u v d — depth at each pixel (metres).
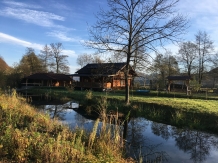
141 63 17.42
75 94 28.27
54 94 29.88
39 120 9.72
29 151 5.51
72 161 5.33
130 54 17.41
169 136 11.28
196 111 14.33
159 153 8.62
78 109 19.31
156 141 10.34
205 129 12.45
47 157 5.20
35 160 5.23
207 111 14.01
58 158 5.21
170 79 30.02
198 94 28.50
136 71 18.33
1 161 4.91
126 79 18.19
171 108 15.77
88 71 40.00
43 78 46.72
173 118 14.27
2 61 61.81
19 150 5.35
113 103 19.36
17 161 5.04
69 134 7.46
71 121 13.74
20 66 58.09
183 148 9.37
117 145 7.30
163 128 12.98
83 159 5.56
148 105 17.66
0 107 10.59
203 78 43.00
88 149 6.40
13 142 5.73
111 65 18.56
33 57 62.28
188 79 29.22
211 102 18.89
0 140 5.72
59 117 15.23
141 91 27.95
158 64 17.66
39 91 35.69
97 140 7.09
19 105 13.08
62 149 5.69
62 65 67.50
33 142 5.86
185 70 43.72
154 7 16.16
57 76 51.03
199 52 41.38
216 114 13.14
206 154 8.67
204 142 10.28
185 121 13.61
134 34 16.89
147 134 11.61
